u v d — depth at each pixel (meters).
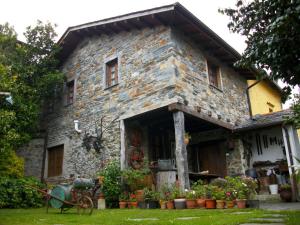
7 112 8.97
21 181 10.23
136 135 10.72
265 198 10.12
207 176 10.49
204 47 11.00
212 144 12.41
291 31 4.04
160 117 10.74
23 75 11.30
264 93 15.43
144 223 4.74
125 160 9.99
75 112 12.12
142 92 9.90
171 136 12.39
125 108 10.30
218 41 10.46
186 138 8.88
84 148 11.37
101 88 11.33
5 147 9.23
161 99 9.27
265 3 4.58
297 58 4.33
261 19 4.84
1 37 11.05
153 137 11.45
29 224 5.17
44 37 12.36
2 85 9.27
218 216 5.32
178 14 9.16
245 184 7.57
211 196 7.52
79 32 12.13
